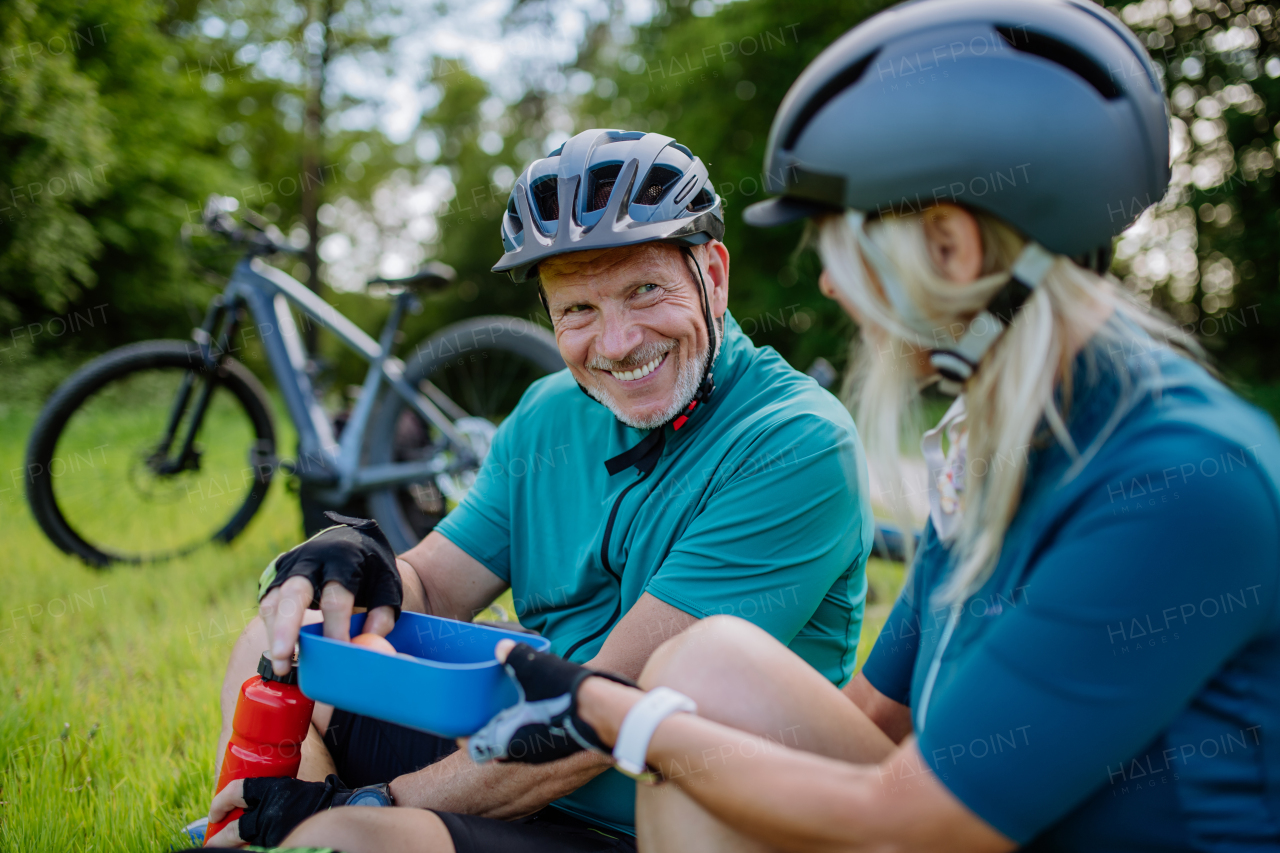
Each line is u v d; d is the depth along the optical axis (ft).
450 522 5.75
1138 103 3.23
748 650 3.68
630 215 4.70
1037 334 3.13
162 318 56.18
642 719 3.34
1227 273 45.93
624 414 4.92
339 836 3.92
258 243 12.26
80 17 47.96
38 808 5.83
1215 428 2.82
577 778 4.36
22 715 7.34
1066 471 3.07
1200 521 2.75
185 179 54.75
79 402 11.87
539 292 5.34
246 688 4.55
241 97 58.80
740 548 4.56
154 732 7.20
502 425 5.78
